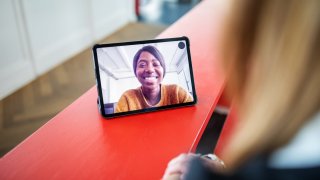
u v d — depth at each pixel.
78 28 3.30
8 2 2.39
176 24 1.51
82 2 3.25
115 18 3.90
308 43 0.29
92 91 0.93
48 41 2.91
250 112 0.35
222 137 1.10
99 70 0.81
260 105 0.33
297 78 0.30
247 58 0.34
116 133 0.77
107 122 0.81
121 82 0.83
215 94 0.92
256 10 0.31
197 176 0.38
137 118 0.82
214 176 0.37
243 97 0.36
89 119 0.82
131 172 0.67
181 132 0.78
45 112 2.36
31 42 2.70
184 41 0.87
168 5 4.71
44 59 2.89
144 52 0.84
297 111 0.31
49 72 2.91
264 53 0.32
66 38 3.14
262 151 0.34
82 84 2.73
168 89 0.85
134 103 0.83
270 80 0.32
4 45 2.45
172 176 0.61
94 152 0.72
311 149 0.33
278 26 0.30
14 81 2.60
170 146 0.74
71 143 0.74
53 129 0.78
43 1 2.73
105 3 3.64
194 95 0.87
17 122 2.24
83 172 0.67
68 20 3.12
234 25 0.33
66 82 2.75
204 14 1.65
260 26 0.31
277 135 0.33
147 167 0.68
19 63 2.63
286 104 0.31
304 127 0.32
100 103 0.81
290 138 0.33
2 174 0.66
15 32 2.53
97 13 3.54
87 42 3.47
